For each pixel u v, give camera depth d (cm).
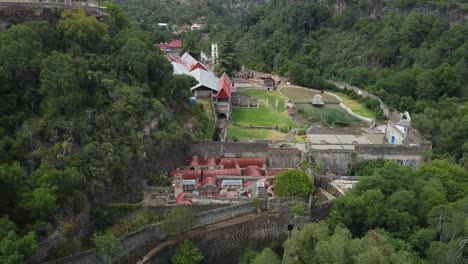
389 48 18500
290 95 16975
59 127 7081
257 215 7344
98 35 9594
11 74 7419
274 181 8475
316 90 17900
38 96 7500
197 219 7012
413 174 7931
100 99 8200
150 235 6644
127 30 10825
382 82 16162
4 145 6281
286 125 12669
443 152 10331
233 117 13400
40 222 5622
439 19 18138
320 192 8331
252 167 8912
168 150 8819
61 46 9094
